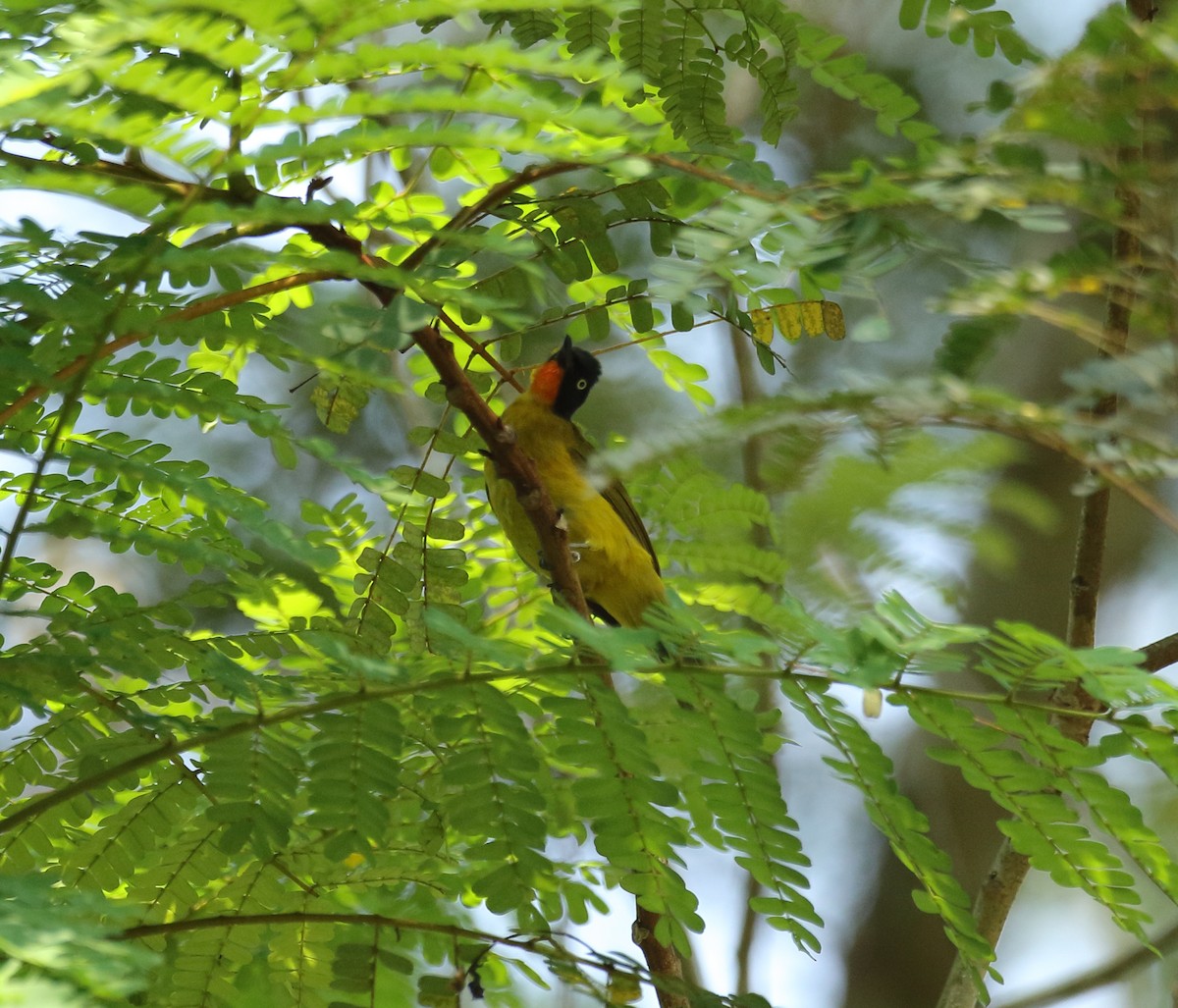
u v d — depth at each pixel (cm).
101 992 342
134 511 603
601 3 432
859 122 1605
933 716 523
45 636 544
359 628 689
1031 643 497
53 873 577
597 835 536
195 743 534
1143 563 1497
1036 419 406
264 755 541
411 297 585
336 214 431
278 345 506
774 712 541
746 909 1140
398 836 671
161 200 433
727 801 537
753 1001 577
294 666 636
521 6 425
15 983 329
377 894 653
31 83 393
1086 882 533
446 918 666
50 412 588
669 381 851
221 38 400
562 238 718
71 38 400
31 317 548
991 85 455
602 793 538
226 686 513
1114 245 475
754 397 1043
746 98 1559
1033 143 495
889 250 475
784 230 493
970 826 1455
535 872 539
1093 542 791
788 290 679
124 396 590
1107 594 1492
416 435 734
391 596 700
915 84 1520
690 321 704
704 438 423
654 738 630
